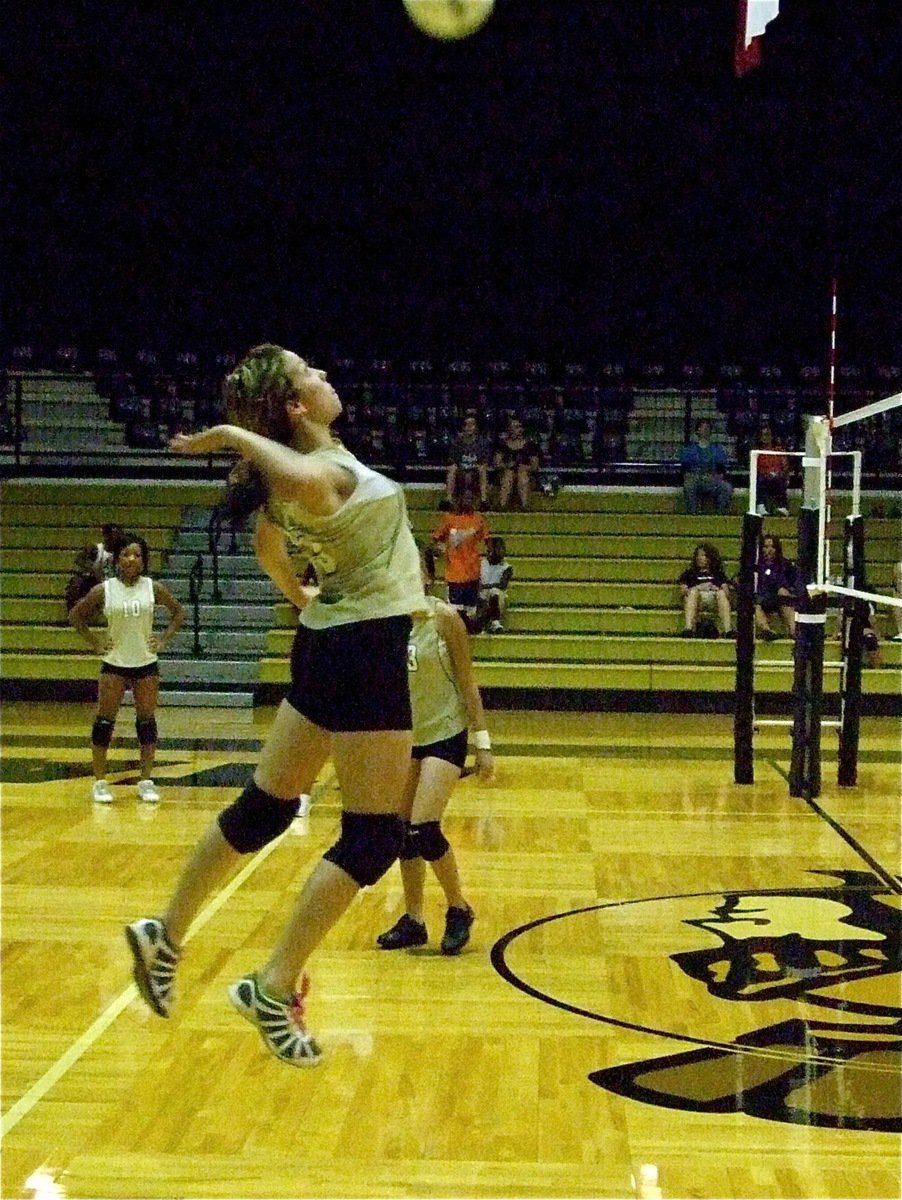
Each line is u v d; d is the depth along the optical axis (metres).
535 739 13.66
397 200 20.36
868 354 20.80
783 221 20.22
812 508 10.52
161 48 19.34
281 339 20.89
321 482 3.17
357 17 19.22
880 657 16.02
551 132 19.92
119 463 20.88
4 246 20.58
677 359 21.19
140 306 20.84
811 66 18.89
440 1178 3.87
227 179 20.22
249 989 3.15
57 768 11.54
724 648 16.44
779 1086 4.60
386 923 6.80
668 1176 3.88
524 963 6.11
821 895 7.41
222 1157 4.01
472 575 16.62
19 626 16.88
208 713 15.18
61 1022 5.25
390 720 3.26
